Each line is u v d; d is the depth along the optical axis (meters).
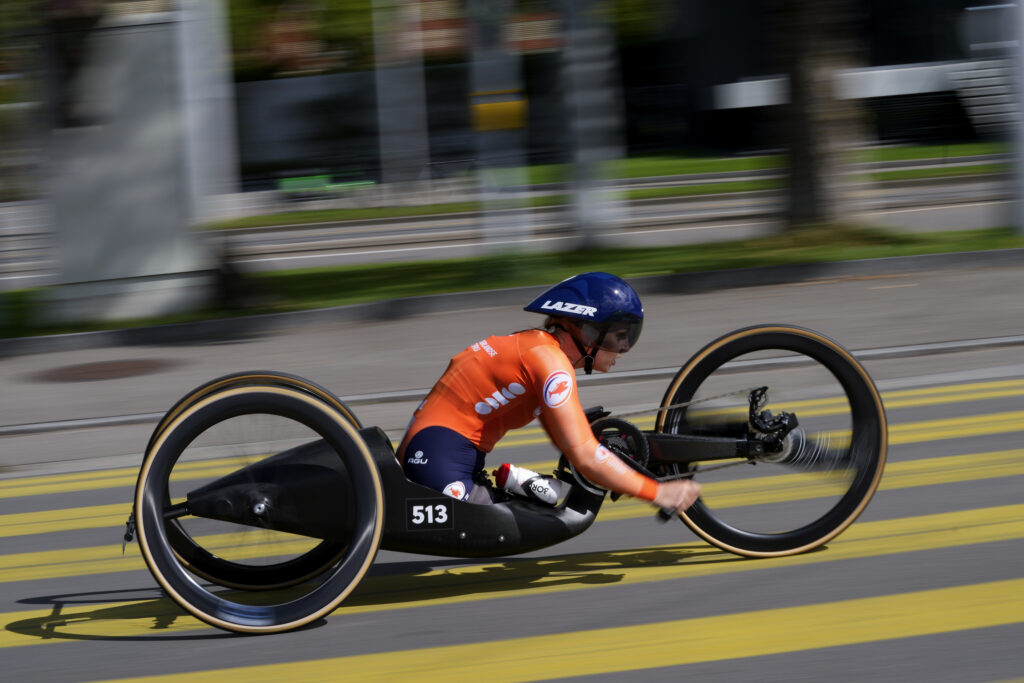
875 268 14.18
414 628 4.80
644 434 5.18
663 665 4.31
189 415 4.67
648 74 46.88
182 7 14.47
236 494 4.77
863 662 4.23
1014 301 11.96
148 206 14.70
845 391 5.46
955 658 4.23
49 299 14.66
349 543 4.82
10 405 10.30
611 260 16.83
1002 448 7.07
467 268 16.98
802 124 17.39
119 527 6.54
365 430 4.88
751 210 24.16
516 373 4.89
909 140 40.75
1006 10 16.19
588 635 4.63
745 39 42.78
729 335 5.39
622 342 5.05
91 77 14.47
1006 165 16.42
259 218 30.00
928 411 8.12
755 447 5.27
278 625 4.73
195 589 4.69
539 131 41.69
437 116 39.81
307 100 43.31
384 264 19.25
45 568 5.88
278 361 11.43
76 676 4.49
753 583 5.11
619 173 35.25
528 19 17.59
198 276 14.97
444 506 4.86
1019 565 5.13
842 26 17.39
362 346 11.91
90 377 11.34
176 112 14.70
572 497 5.12
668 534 5.89
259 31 35.81
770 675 4.17
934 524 5.75
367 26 34.81
